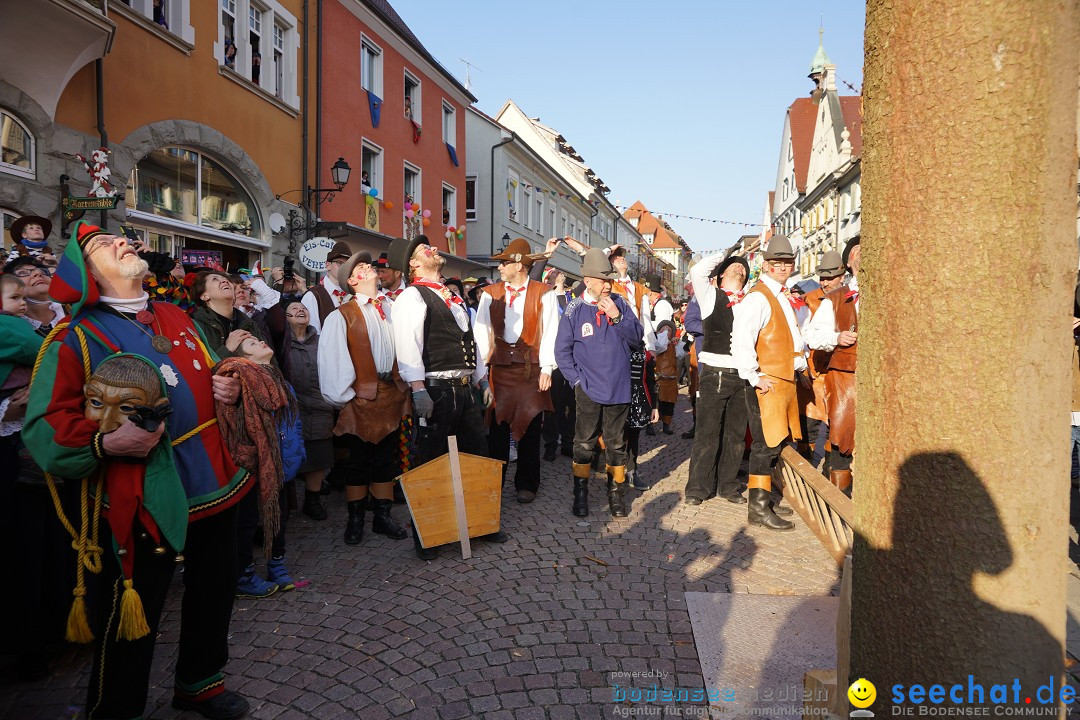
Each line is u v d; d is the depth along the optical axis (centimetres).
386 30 1717
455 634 313
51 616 280
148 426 199
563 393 714
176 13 1050
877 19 120
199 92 1093
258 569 392
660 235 8012
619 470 500
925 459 112
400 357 426
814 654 291
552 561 407
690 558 412
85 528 213
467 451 486
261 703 259
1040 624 108
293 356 482
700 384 536
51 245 812
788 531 464
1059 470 106
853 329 475
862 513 126
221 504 238
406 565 401
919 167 111
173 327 238
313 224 1405
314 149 1427
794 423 472
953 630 111
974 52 104
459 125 2219
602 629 318
